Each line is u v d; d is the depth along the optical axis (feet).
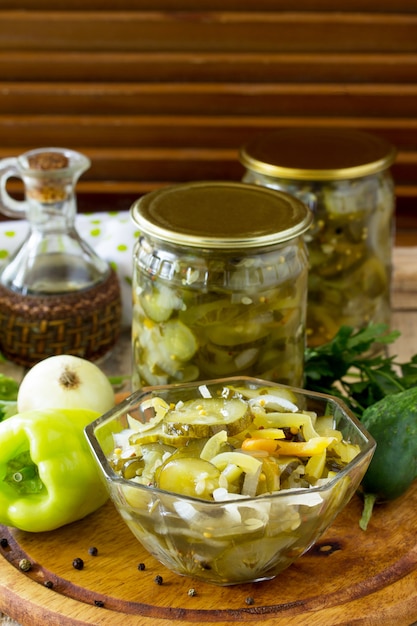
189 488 2.26
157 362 2.61
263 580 2.38
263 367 2.59
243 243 2.48
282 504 2.24
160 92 3.55
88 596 2.36
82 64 3.52
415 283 3.43
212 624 2.30
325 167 2.90
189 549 2.29
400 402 2.50
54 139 3.62
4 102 3.57
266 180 2.96
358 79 3.54
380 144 3.07
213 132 3.61
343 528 2.49
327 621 2.30
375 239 3.00
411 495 2.57
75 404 2.71
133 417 2.50
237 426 2.34
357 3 3.45
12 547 2.46
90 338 3.04
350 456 2.37
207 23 3.47
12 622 2.39
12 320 3.01
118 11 3.47
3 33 3.48
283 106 3.58
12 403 2.79
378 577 2.38
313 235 2.93
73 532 2.49
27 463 2.50
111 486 2.31
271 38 3.49
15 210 3.12
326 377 2.78
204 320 2.54
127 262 3.19
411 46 3.50
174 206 2.62
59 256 3.01
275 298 2.55
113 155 3.63
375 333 2.76
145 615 2.32
